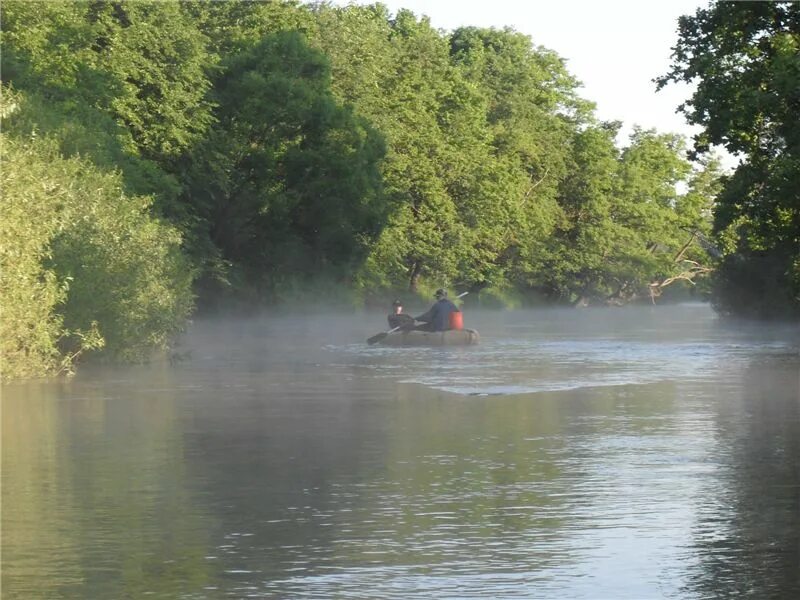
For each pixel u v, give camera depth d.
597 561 10.93
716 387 29.03
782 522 12.59
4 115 36.12
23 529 12.48
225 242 77.94
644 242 137.12
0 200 30.84
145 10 68.38
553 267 125.69
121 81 64.44
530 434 19.95
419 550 11.41
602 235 127.62
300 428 20.97
